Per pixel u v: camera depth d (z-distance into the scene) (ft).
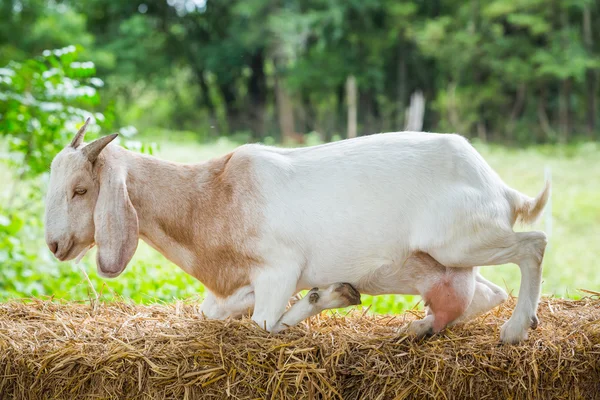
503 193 13.56
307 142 88.48
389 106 103.40
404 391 12.10
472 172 13.20
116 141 23.70
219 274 13.99
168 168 14.08
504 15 97.71
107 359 12.21
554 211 45.80
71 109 24.26
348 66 98.68
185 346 12.30
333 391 12.05
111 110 24.62
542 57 89.76
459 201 12.89
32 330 13.47
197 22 108.78
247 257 13.61
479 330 13.55
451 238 12.89
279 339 12.48
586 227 42.63
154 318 14.35
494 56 94.79
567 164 66.90
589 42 92.84
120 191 13.19
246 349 12.25
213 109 111.14
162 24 108.06
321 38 97.40
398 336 13.01
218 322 13.01
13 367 12.45
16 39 90.74
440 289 13.43
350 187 13.33
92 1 105.81
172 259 14.33
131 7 107.45
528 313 12.86
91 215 13.41
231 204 13.71
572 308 14.92
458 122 95.71
